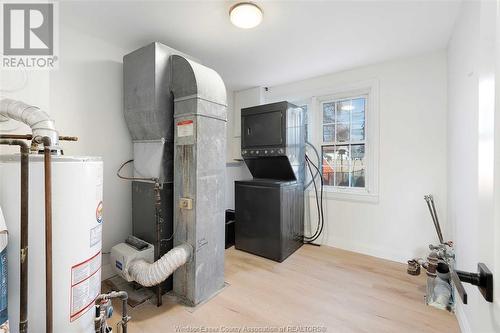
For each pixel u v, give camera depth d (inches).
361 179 118.4
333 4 67.5
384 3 67.2
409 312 70.2
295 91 134.5
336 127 124.8
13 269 35.4
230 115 151.9
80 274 38.6
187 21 76.2
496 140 19.8
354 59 105.0
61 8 68.6
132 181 89.6
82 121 82.4
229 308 72.0
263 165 126.8
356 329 63.4
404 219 104.0
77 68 80.9
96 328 40.1
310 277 91.0
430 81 97.7
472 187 57.0
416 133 101.0
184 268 74.8
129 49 93.7
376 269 97.6
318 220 128.0
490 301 20.9
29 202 35.1
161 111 77.7
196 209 72.3
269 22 76.5
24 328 32.7
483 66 23.6
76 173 38.2
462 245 66.9
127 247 77.4
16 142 32.5
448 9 69.6
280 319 67.2
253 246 114.3
